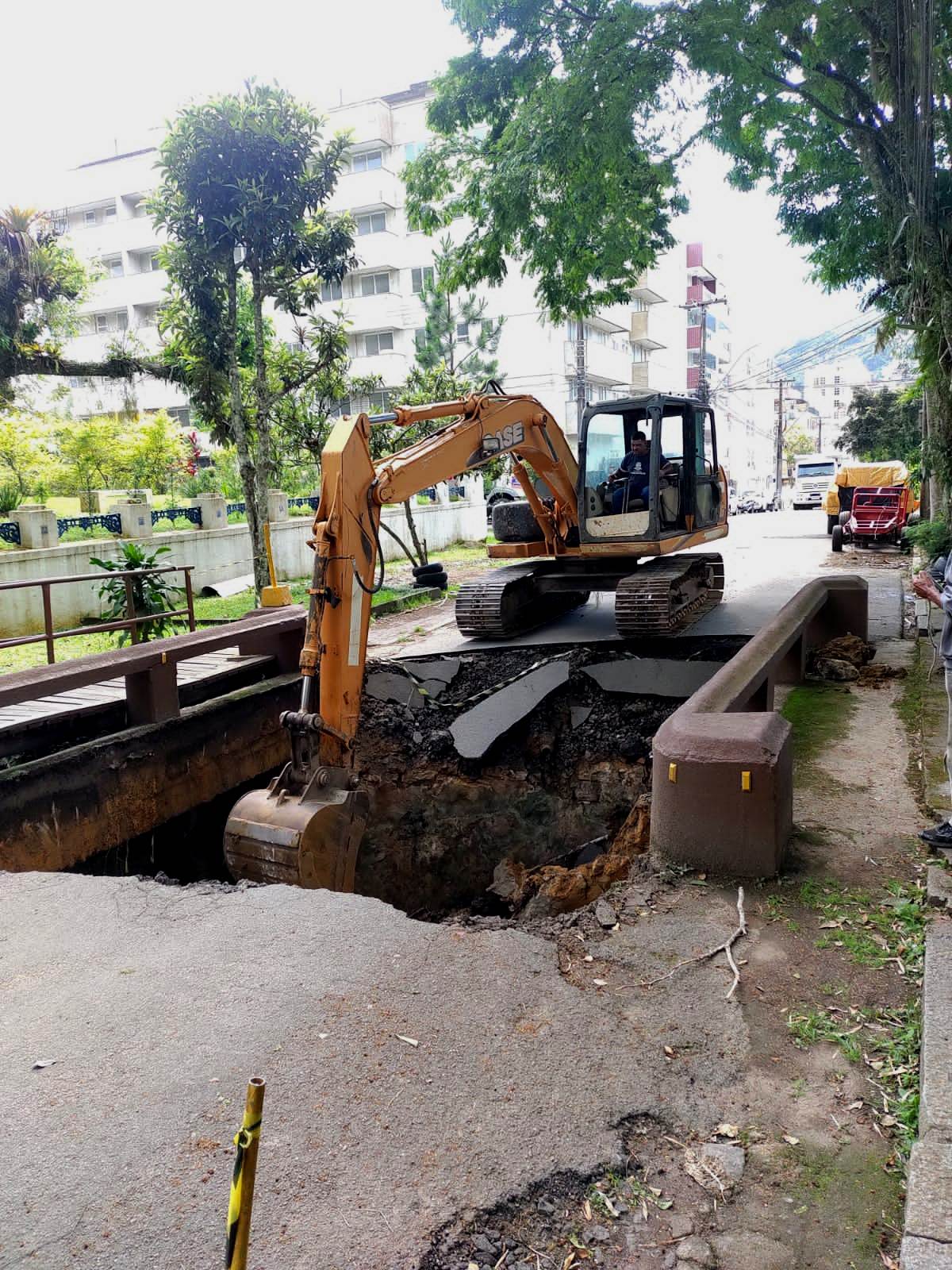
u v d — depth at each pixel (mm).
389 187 36562
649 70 11133
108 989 3750
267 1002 3602
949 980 3480
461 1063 3201
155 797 8047
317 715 6105
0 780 6664
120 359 14891
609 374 43062
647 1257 2482
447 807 9633
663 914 4289
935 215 10555
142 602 12844
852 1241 2521
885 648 9805
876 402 45156
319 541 6352
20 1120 2955
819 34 11078
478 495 29172
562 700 9992
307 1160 2748
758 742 4598
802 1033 3389
